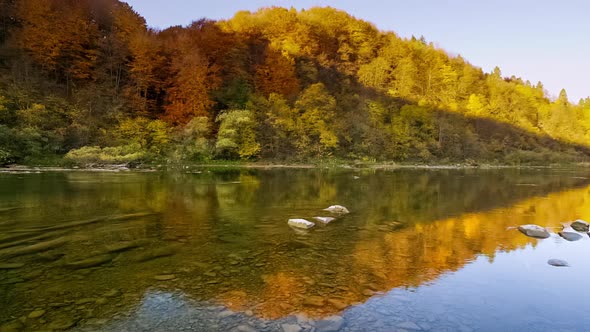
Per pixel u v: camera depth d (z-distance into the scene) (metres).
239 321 4.32
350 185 23.09
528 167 63.44
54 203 13.02
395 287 5.63
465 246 8.35
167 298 4.99
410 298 5.19
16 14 47.91
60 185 18.47
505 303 5.09
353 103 71.06
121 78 52.78
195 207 13.09
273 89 63.06
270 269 6.41
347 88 77.44
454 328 4.27
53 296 4.97
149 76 50.91
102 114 43.97
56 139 34.47
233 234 9.08
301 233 9.34
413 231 9.90
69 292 5.13
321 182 24.80
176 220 10.68
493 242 8.78
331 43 89.19
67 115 39.00
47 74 45.66
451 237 9.26
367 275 6.18
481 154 68.75
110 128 41.69
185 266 6.47
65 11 49.81
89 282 5.55
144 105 48.56
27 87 39.19
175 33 66.38
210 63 60.66
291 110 56.22
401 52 93.62
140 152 38.44
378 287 5.61
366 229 10.02
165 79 53.75
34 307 4.59
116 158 34.47
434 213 12.93
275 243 8.27
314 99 59.41
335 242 8.49
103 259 6.79
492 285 5.82
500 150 73.56
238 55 63.81
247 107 52.38
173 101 50.75
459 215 12.60
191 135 45.19
